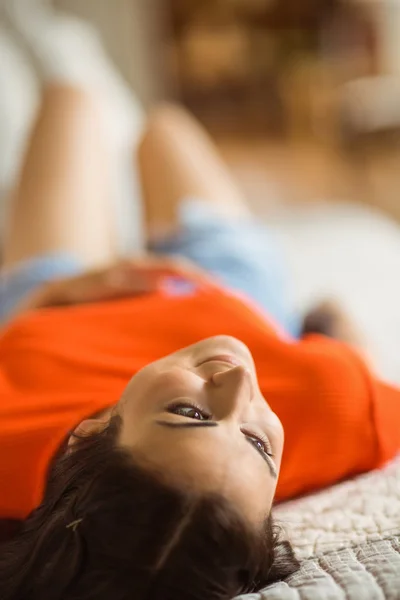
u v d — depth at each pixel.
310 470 0.80
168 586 0.59
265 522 0.64
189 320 0.99
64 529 0.63
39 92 1.87
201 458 0.60
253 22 4.62
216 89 4.81
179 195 1.48
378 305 1.40
